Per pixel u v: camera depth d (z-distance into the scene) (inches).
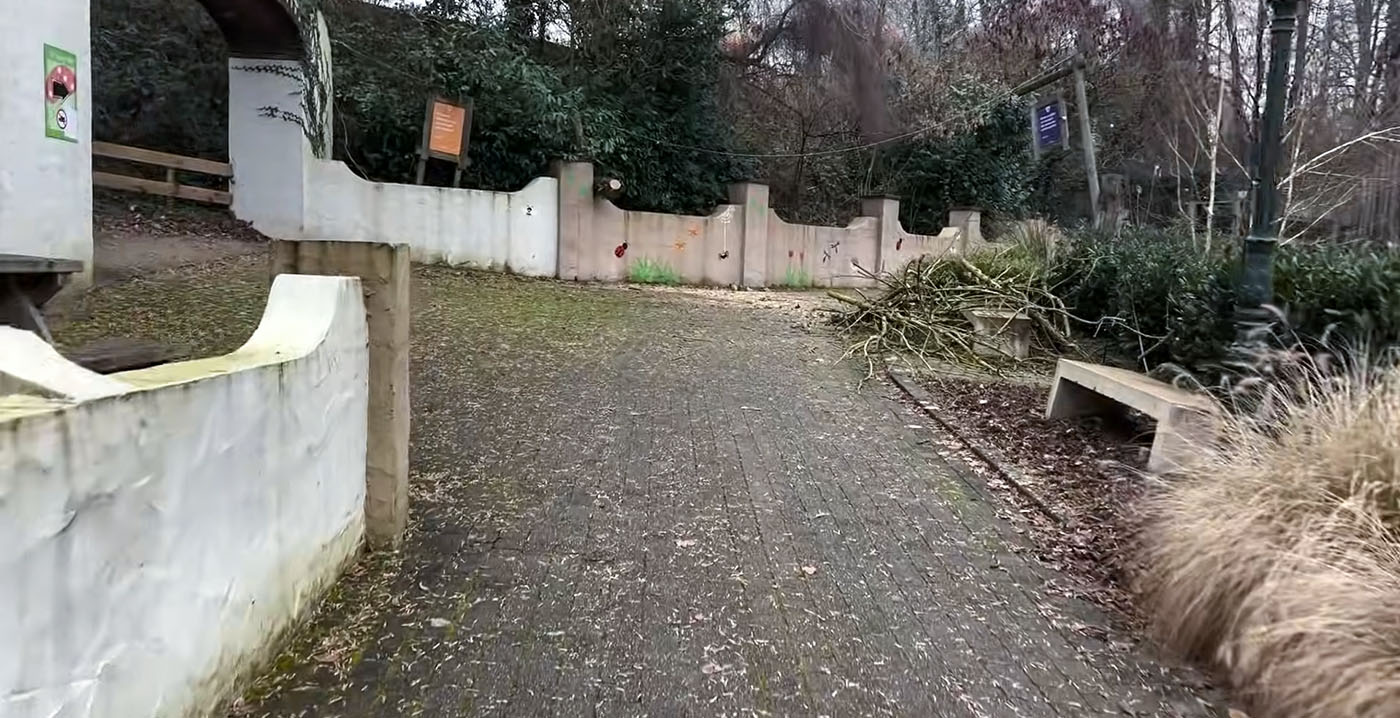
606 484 193.0
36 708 66.3
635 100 727.1
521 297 468.4
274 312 131.1
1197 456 162.7
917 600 145.3
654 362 324.2
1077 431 254.8
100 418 73.9
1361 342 212.4
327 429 130.0
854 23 927.7
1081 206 1005.2
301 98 499.8
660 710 110.7
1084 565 162.1
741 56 904.3
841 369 334.3
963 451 233.3
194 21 552.7
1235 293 258.1
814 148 943.0
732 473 205.8
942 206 927.0
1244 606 119.6
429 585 139.8
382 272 147.2
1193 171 518.9
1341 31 538.3
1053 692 119.4
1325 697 101.0
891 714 112.7
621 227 629.3
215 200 498.0
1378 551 115.2
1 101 276.5
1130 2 641.6
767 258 707.4
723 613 137.4
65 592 69.7
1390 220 446.6
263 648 109.5
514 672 117.1
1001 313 375.6
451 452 207.6
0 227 278.5
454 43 599.5
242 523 102.3
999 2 842.2
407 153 593.0
